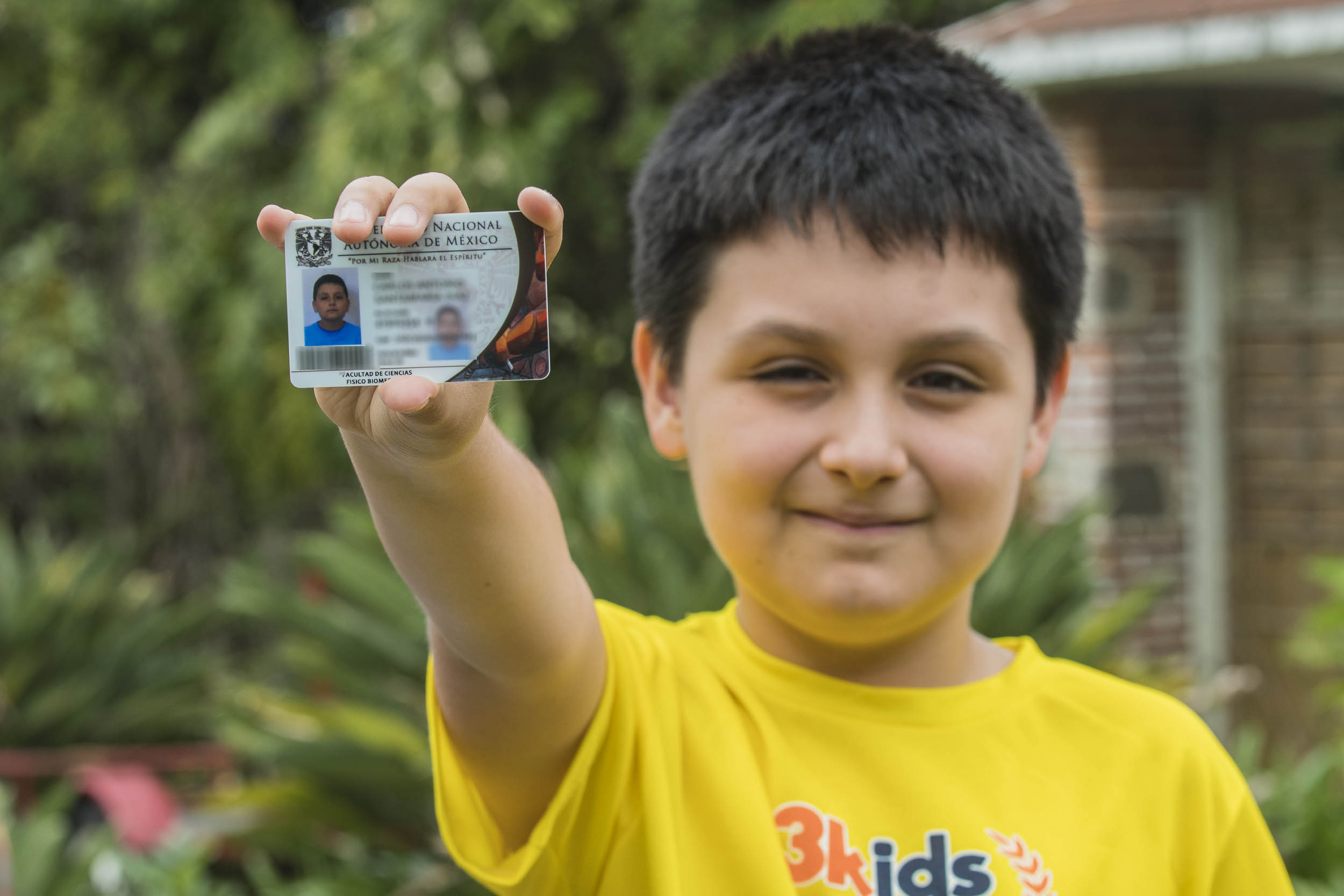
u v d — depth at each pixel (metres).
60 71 7.12
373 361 0.89
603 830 1.13
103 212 7.60
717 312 1.19
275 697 3.10
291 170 6.85
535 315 0.89
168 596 7.43
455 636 1.02
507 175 6.12
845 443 1.10
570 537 2.96
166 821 3.40
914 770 1.19
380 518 0.97
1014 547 3.27
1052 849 1.17
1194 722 1.31
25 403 7.89
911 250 1.13
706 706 1.21
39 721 4.34
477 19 6.30
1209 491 5.36
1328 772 3.08
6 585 4.90
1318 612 4.34
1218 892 1.25
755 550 1.15
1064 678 1.30
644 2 6.32
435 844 2.85
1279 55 4.49
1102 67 4.71
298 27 7.12
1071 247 1.32
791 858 1.15
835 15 5.93
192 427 7.64
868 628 1.14
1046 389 1.31
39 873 2.78
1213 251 5.34
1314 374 5.30
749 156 1.19
